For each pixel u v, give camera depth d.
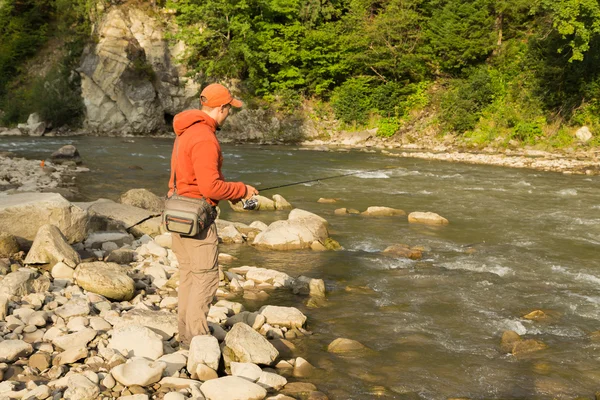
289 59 30.52
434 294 6.06
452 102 27.22
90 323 4.47
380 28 29.58
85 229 7.06
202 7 29.77
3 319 4.47
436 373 4.21
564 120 25.02
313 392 3.76
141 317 4.49
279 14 31.83
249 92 30.67
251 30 30.25
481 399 3.83
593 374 4.26
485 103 27.09
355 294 5.99
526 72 26.94
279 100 30.45
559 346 4.79
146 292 5.62
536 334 5.06
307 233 8.01
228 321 4.89
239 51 30.36
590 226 10.24
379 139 28.25
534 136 25.03
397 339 4.83
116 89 29.91
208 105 3.96
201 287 4.12
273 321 4.95
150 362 3.80
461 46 28.31
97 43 31.75
